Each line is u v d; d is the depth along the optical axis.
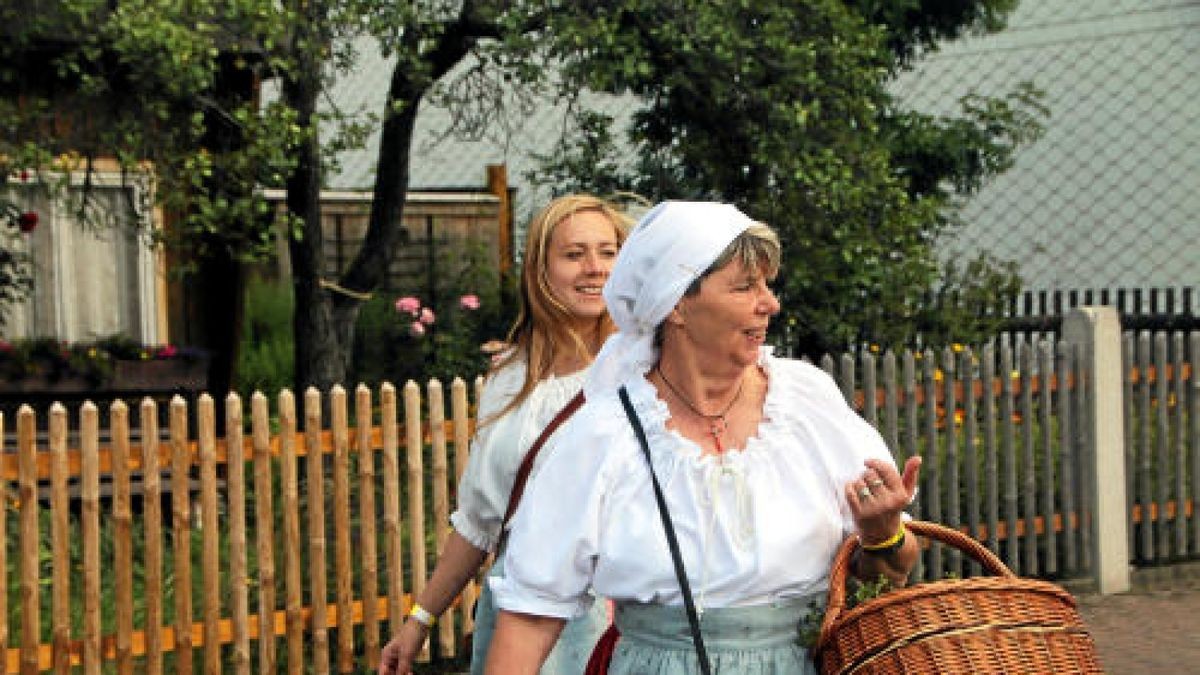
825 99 8.61
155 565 6.00
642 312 2.65
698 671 2.61
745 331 2.62
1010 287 9.66
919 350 9.06
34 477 5.82
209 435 6.05
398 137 9.36
